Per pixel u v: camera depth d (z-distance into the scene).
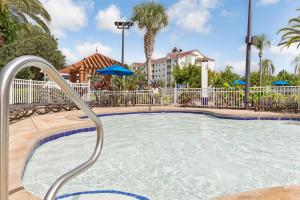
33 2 11.68
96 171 4.02
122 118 11.14
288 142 6.41
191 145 5.99
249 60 13.43
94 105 14.72
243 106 13.95
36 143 5.04
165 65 92.75
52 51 37.00
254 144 6.14
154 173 3.96
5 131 0.95
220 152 5.36
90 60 24.80
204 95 15.47
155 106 16.16
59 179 1.52
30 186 3.34
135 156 4.97
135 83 17.62
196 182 3.58
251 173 4.00
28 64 1.12
